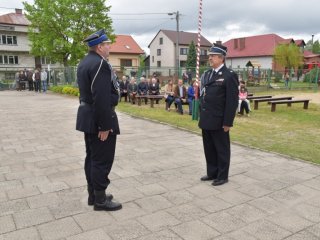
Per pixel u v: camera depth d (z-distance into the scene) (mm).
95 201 3672
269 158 5785
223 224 3395
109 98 3312
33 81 23656
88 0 29266
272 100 13391
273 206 3834
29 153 6109
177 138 7422
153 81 14828
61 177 4770
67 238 3107
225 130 4336
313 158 5727
